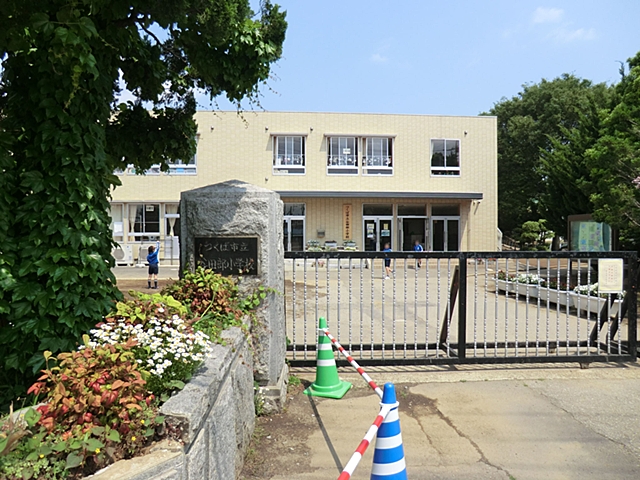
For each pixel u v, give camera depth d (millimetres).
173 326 2896
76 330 3605
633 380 5336
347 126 26750
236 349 3332
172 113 6203
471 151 27578
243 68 5047
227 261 4273
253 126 26078
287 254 5648
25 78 3846
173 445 2000
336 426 4145
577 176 19156
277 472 3367
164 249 25781
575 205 20062
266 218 4273
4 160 3496
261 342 4297
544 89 38094
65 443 1776
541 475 3361
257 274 4262
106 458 1867
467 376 5504
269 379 4348
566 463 3525
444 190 27391
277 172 26312
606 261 5992
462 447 3781
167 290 4098
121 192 25703
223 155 25984
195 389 2361
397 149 27078
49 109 3629
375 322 9234
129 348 2359
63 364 2174
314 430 4059
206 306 3873
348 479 2061
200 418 2219
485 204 27688
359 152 26875
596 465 3500
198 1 4145
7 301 3535
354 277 17438
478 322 9266
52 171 3637
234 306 4078
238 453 3248
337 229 26844
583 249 14531
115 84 5785
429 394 4934
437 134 27344
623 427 4133
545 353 6391
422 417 4371
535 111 38312
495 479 3303
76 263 3662
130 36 4402
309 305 11125
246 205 4277
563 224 22203
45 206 3570
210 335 3279
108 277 3926
